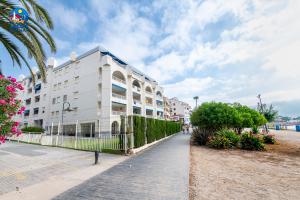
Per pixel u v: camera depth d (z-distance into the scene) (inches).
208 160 345.4
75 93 1206.3
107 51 1163.3
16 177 219.9
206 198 161.6
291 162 332.8
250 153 441.1
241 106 1013.2
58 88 1328.7
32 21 284.0
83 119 1103.0
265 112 1812.3
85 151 450.3
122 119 418.3
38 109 1449.3
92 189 179.8
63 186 188.7
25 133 725.3
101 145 438.3
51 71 1405.0
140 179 213.0
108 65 1080.2
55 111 1306.6
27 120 1558.8
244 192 178.4
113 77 1121.4
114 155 389.1
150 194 167.0
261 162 330.6
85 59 1186.0
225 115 601.0
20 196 160.9
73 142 503.5
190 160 342.0
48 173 240.1
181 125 1999.3
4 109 171.8
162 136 812.0
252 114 976.3
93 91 1095.6
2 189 178.4
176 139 856.3
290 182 212.4
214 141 531.8
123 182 202.1
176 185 192.2
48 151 449.1
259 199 162.1
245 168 282.0
